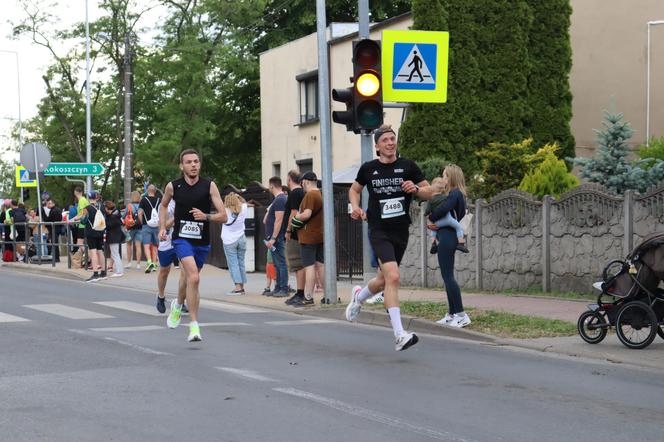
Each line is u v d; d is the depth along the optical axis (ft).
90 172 107.04
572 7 94.12
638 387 28.45
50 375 29.76
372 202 34.86
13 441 21.40
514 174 68.74
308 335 40.42
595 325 36.50
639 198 48.70
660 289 35.76
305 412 24.58
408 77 51.98
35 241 100.68
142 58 163.32
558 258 53.67
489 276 58.39
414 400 26.25
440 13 84.69
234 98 166.81
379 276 35.94
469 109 85.66
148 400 25.99
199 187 38.40
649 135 94.27
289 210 55.16
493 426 23.16
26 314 47.70
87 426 22.89
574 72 95.91
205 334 40.22
